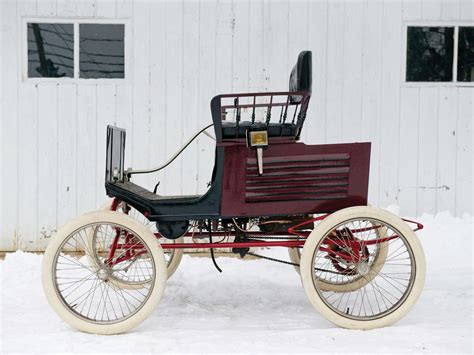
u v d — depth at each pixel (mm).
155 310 3873
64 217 5586
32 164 5555
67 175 5578
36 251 5582
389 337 3277
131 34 5547
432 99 5711
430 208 5742
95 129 5578
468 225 5625
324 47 5633
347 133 5672
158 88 5582
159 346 3133
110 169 3641
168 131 5598
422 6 5676
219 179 3475
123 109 5582
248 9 5582
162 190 5613
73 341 3221
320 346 3125
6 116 5527
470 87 5738
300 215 3738
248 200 3494
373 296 4129
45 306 3969
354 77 5656
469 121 5746
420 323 3557
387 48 5668
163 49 5574
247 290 4371
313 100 5648
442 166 5738
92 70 5582
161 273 3383
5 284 4500
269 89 5625
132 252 3746
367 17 5648
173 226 3576
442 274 4785
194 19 5570
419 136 5711
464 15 5711
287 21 5605
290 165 3484
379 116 5684
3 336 3309
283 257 5430
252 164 3467
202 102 5609
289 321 3660
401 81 5695
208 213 3514
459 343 3172
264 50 5605
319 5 5617
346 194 3529
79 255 5391
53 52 5547
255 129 3414
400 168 5711
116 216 3387
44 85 5535
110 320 3377
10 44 5504
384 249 3893
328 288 3990
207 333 3375
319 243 3408
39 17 5516
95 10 5527
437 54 5730
